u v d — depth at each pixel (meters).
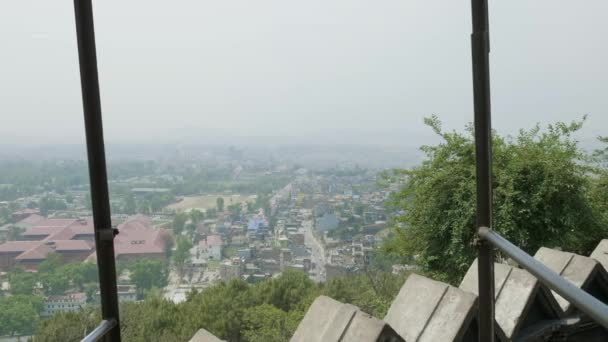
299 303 4.08
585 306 0.81
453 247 6.27
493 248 1.62
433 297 1.94
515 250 1.29
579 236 6.28
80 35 1.41
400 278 4.96
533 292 2.19
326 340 1.71
